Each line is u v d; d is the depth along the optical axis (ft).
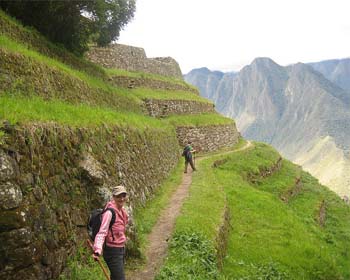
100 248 21.58
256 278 44.19
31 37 68.85
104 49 135.54
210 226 46.19
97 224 22.91
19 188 21.85
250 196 78.38
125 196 23.65
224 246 48.19
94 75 93.45
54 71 59.67
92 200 31.58
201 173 84.79
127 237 33.88
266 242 57.36
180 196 61.77
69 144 31.09
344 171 572.92
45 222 23.86
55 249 24.47
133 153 53.67
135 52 155.94
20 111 27.61
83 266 27.61
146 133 67.00
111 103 83.66
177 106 138.82
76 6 74.54
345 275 60.03
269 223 66.23
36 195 23.50
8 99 32.30
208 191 65.46
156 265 33.73
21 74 49.11
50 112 34.60
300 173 167.73
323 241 76.07
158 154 72.90
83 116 41.65
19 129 23.85
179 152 109.29
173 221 47.03
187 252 36.58
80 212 29.40
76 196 29.48
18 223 20.88
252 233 59.88
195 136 130.11
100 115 49.24
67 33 84.28
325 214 120.67
